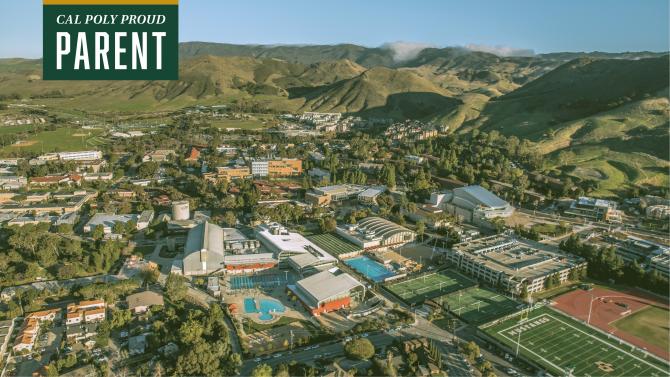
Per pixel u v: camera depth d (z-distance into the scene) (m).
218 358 194.62
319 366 199.75
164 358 199.75
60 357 197.12
